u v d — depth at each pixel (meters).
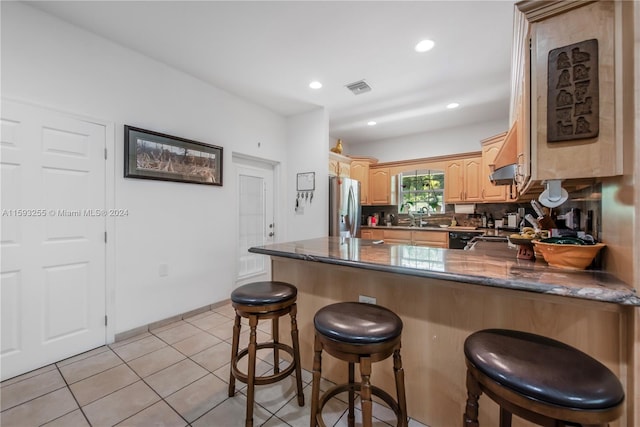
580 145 1.02
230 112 3.36
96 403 1.60
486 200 4.27
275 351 1.86
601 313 1.04
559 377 0.72
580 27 1.01
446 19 2.08
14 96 1.87
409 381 1.47
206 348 2.25
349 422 1.38
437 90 3.31
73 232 2.13
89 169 2.21
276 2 1.92
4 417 1.48
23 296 1.90
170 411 1.54
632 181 0.90
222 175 3.25
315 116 3.91
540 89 1.10
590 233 1.40
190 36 2.29
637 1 0.88
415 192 5.19
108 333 2.31
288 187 4.17
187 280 2.91
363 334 1.04
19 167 1.89
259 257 3.88
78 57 2.15
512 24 2.13
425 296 1.43
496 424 1.27
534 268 1.21
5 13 1.83
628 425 0.94
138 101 2.51
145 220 2.56
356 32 2.24
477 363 0.84
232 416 1.51
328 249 1.85
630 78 0.92
